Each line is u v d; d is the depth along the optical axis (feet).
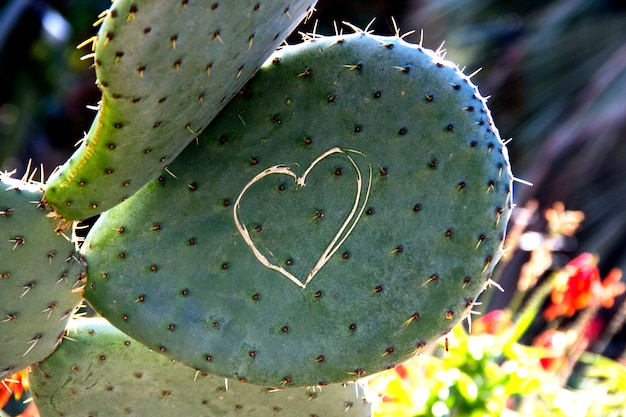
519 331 4.60
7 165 11.56
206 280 2.96
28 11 11.85
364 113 3.01
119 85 2.65
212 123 3.02
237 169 3.01
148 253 2.97
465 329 5.04
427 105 3.00
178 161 3.01
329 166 3.00
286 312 2.96
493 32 9.21
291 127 3.02
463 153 2.97
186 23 2.65
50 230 2.87
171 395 3.20
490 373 4.49
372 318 2.95
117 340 3.17
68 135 12.21
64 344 3.14
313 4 2.97
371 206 2.98
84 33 12.26
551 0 9.04
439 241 2.96
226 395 3.21
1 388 3.79
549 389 4.54
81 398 3.17
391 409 4.42
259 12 2.76
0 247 2.83
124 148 2.78
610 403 4.53
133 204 3.00
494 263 2.98
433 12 9.46
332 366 2.95
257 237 2.98
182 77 2.72
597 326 5.09
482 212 2.96
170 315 2.95
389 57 3.03
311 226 2.98
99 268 2.96
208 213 2.99
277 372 2.95
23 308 2.88
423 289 2.96
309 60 3.04
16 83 11.91
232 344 2.95
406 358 2.98
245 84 3.03
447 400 4.41
